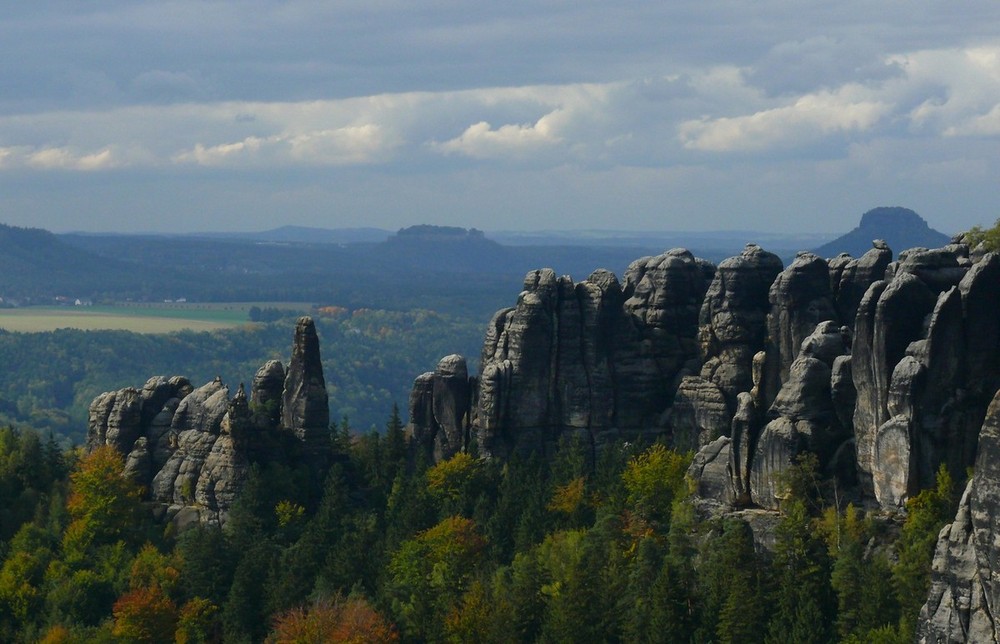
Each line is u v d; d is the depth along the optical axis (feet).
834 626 631.15
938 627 533.55
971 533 529.04
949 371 651.66
